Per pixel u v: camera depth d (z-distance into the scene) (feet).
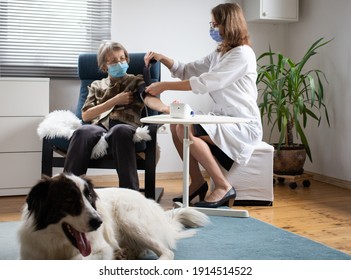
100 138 8.75
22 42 11.53
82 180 4.88
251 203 9.49
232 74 8.61
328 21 11.96
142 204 5.83
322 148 12.34
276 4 12.66
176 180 12.51
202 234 7.11
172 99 12.69
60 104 11.93
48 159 9.28
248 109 9.10
